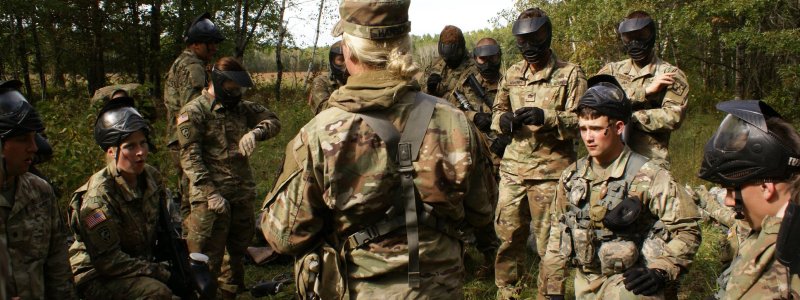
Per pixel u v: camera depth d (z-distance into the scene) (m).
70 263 3.65
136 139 3.81
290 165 2.28
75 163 5.46
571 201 3.28
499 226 4.83
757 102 1.86
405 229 2.25
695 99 15.81
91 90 20.14
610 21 14.77
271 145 11.50
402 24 2.26
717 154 1.90
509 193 4.78
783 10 13.34
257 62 36.12
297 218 2.27
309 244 2.36
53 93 18.89
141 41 20.70
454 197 2.27
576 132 4.46
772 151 1.78
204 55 5.62
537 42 4.56
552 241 3.54
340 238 2.35
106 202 3.78
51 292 3.35
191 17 19.86
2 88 2.98
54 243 3.35
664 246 3.02
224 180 4.60
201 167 4.46
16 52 18.38
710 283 4.83
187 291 4.09
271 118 4.82
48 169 5.52
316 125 2.25
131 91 6.23
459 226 2.44
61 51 19.84
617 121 3.13
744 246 1.96
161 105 15.27
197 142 4.48
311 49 28.17
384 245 2.25
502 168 4.88
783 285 1.77
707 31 12.80
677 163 8.88
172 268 4.13
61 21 18.91
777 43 11.45
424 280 2.26
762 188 1.84
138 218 3.96
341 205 2.21
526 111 4.40
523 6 18.97
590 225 3.20
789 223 1.71
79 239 3.94
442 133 2.25
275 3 23.08
